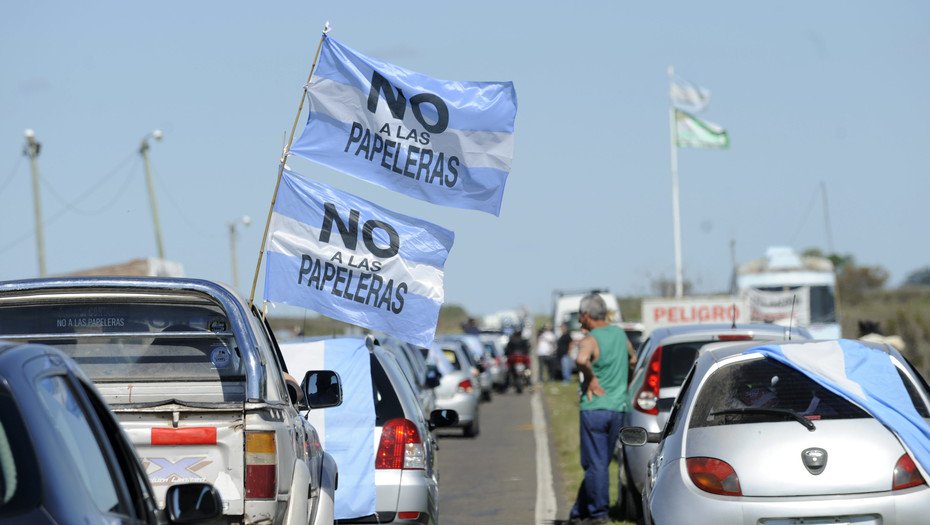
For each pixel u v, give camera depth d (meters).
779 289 122.50
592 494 36.44
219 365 22.28
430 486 30.38
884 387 23.69
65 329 22.33
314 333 124.75
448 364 75.44
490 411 102.75
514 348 133.25
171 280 21.00
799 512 22.27
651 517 23.86
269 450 18.69
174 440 18.42
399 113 30.80
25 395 11.84
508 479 52.69
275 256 29.91
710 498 22.80
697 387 24.73
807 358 24.48
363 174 30.80
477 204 31.22
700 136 136.00
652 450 36.12
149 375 22.30
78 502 11.72
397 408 30.06
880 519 22.20
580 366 36.22
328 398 24.81
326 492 24.47
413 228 30.38
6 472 11.33
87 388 13.90
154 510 14.37
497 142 31.05
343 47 30.59
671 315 97.94
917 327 135.62
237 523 18.56
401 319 30.20
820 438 22.78
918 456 22.45
